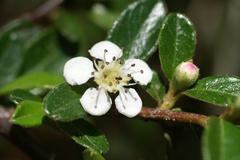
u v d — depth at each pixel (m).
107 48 0.08
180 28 0.08
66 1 0.13
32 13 0.13
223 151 0.06
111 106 0.08
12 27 0.12
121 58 0.08
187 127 0.08
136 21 0.09
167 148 0.08
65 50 0.13
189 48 0.08
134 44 0.09
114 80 0.08
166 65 0.08
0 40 0.12
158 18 0.09
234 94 0.08
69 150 0.12
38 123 0.08
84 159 0.07
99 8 0.14
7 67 0.12
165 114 0.07
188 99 0.11
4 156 0.14
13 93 0.08
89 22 0.14
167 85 0.08
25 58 0.12
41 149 0.10
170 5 0.14
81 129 0.07
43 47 0.12
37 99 0.08
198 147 0.09
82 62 0.08
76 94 0.07
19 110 0.08
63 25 0.13
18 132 0.09
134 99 0.08
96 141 0.07
